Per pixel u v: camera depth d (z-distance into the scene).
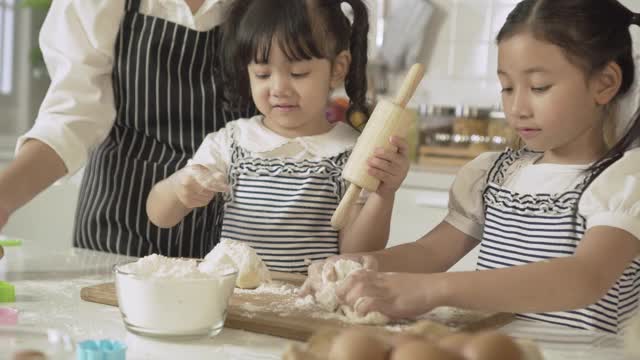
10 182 1.42
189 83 1.62
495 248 1.32
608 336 1.08
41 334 1.01
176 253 1.67
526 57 1.19
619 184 1.19
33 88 3.68
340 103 2.88
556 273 1.07
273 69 1.43
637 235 1.13
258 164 1.49
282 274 1.37
